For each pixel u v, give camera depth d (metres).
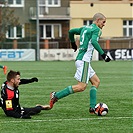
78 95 36.78
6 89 25.23
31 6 139.38
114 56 105.94
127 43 116.62
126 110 28.48
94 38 25.86
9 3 137.75
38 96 36.09
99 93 38.16
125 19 144.12
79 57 26.44
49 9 141.62
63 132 21.83
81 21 142.75
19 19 138.50
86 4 142.12
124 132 21.83
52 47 115.25
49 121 24.47
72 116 26.16
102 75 58.25
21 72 63.19
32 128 22.67
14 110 25.44
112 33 143.25
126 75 58.25
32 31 139.75
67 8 142.12
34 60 105.06
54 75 57.78
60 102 32.38
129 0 143.62
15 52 104.38
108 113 27.20
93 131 22.06
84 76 26.28
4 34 119.12
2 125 23.30
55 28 142.75
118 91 39.78
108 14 142.88
